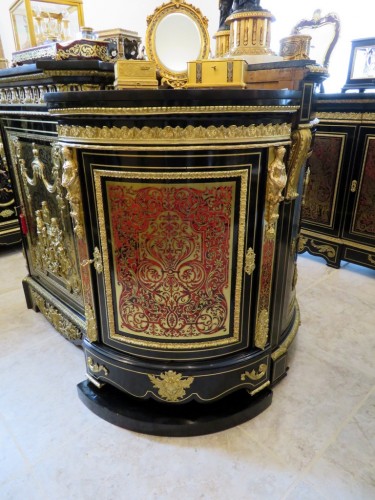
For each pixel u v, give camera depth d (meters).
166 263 1.08
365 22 2.78
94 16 3.14
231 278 1.13
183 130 0.91
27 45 1.55
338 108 2.27
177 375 1.20
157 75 1.34
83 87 1.22
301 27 1.91
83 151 1.03
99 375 1.34
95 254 1.16
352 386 1.48
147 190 0.99
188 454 1.20
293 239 1.33
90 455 1.20
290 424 1.30
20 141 1.57
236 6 1.32
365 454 1.19
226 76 1.03
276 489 1.08
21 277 2.50
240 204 1.03
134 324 1.20
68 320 1.65
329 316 1.97
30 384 1.52
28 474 1.14
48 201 1.53
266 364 1.31
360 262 2.42
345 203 2.40
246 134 0.94
